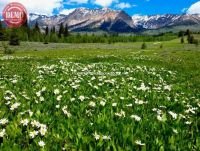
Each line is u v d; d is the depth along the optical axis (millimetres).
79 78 17312
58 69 23859
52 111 9117
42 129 6750
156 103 11086
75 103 10180
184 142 6855
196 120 9031
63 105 9852
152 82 18922
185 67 37500
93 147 6266
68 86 13461
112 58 45219
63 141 6492
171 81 21875
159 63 41219
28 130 6844
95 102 10422
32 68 24953
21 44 169750
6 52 93812
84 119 8078
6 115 8125
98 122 7887
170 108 10742
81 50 120188
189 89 17938
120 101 11023
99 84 14023
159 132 7387
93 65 29516
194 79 25375
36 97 10945
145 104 10625
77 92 12070
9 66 28391
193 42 179125
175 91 16172
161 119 8297
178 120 8461
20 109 8852
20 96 11023
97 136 6551
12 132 6742
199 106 11516
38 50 124438
